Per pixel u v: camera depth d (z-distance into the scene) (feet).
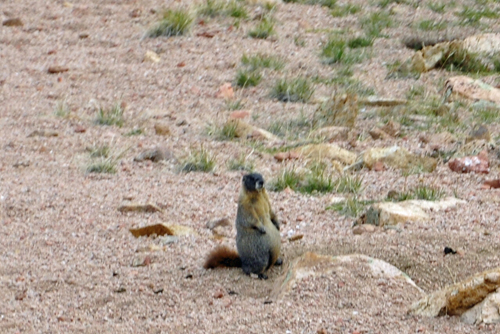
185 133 98.99
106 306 52.90
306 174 80.33
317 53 132.87
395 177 80.74
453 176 80.28
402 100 109.29
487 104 108.99
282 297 51.39
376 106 109.09
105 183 80.28
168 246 63.05
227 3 150.51
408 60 125.59
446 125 100.63
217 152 91.15
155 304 52.85
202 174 83.56
